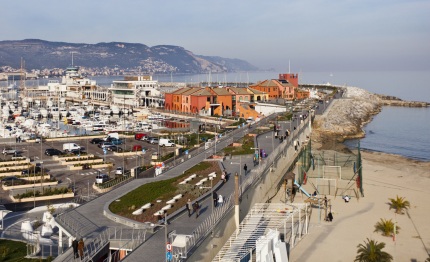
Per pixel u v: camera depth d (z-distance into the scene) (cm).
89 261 3797
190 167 7456
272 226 5091
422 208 6931
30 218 5706
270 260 4262
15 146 11769
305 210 6172
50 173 8769
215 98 17500
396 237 5662
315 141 12812
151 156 10162
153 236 4266
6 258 4116
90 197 6631
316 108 17388
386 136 15162
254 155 7925
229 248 4278
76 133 14212
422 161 11206
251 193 5872
